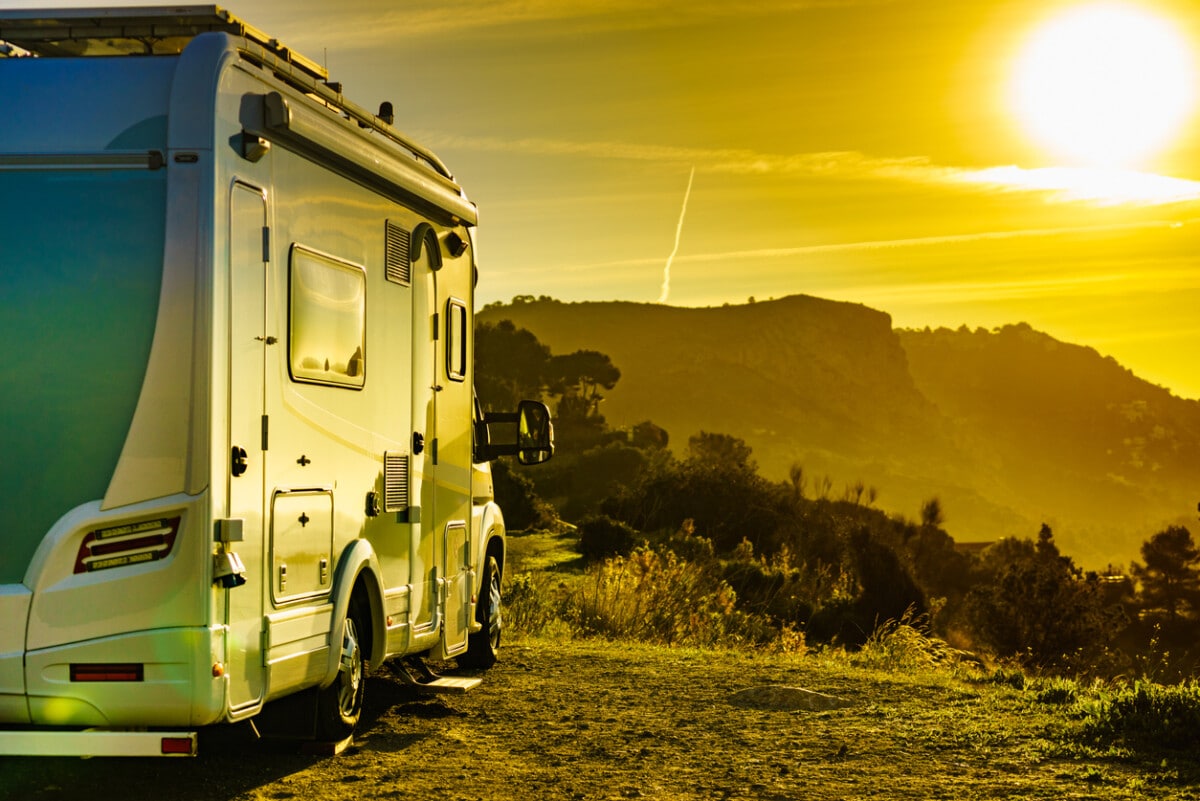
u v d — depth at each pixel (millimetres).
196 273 5629
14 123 5738
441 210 8719
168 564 5551
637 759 7336
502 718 8523
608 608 15773
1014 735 8086
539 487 83688
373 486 7512
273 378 6203
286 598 6312
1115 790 6582
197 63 5754
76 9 6199
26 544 5582
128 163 5684
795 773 7004
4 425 5609
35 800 6004
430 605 8594
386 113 8398
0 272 5664
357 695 7449
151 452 5578
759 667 11414
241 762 6895
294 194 6488
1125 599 93750
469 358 9523
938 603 37750
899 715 8828
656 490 44375
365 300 7422
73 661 5535
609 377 150750
